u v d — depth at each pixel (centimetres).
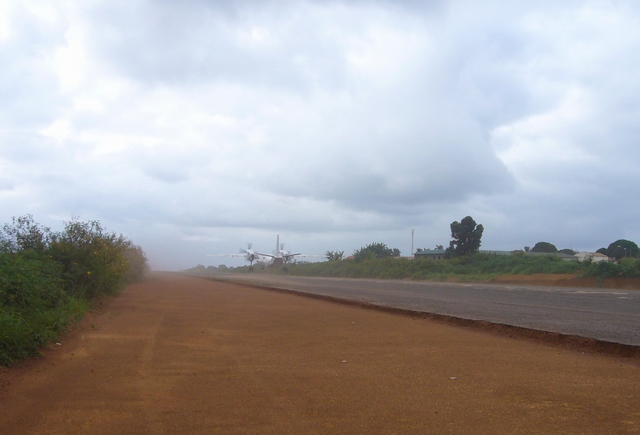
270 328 1230
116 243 2597
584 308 1683
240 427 501
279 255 9450
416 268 5541
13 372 718
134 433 484
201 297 2283
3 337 782
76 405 573
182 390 641
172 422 516
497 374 729
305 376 719
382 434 479
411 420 520
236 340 1044
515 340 1046
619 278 3312
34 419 523
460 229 6538
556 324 1236
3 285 1022
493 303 1902
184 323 1316
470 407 564
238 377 713
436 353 897
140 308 1711
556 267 4069
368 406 570
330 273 7206
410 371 749
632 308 1677
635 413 538
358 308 1783
